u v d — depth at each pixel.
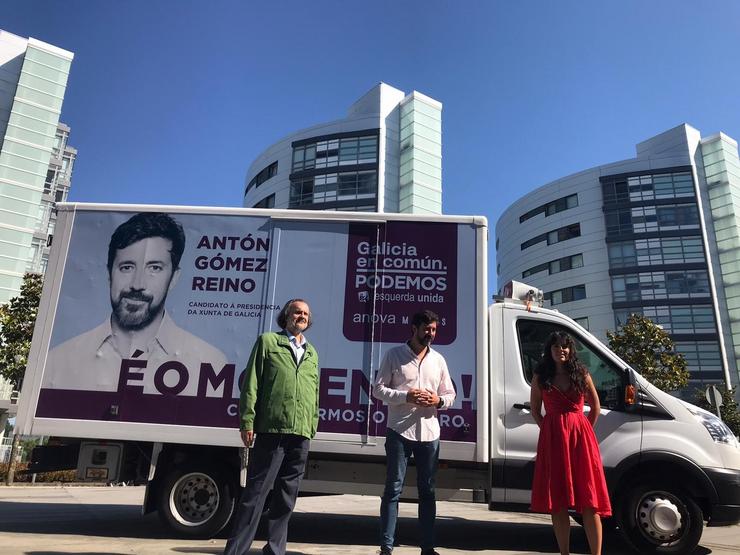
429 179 47.94
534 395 4.38
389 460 4.33
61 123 50.72
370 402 5.18
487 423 5.14
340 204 47.38
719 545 5.73
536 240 56.94
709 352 46.66
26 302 16.98
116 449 5.34
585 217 53.38
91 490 12.46
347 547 5.13
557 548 5.52
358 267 5.52
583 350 5.55
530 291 5.86
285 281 5.51
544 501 4.09
